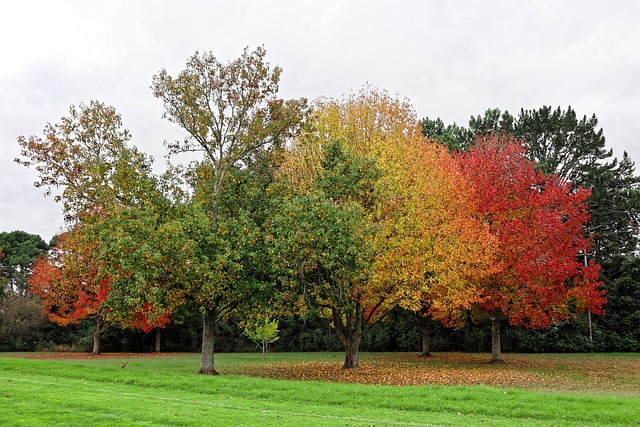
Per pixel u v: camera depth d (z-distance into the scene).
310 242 20.02
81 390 15.90
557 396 15.07
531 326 29.70
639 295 42.16
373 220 24.05
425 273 24.77
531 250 26.84
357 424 11.70
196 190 23.88
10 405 12.88
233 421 11.66
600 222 48.84
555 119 50.16
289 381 18.27
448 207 26.02
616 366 28.78
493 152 31.47
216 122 23.67
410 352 44.94
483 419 12.88
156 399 14.70
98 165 23.00
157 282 19.89
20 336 47.56
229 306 23.17
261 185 23.86
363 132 28.25
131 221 19.83
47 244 70.81
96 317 41.75
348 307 23.06
